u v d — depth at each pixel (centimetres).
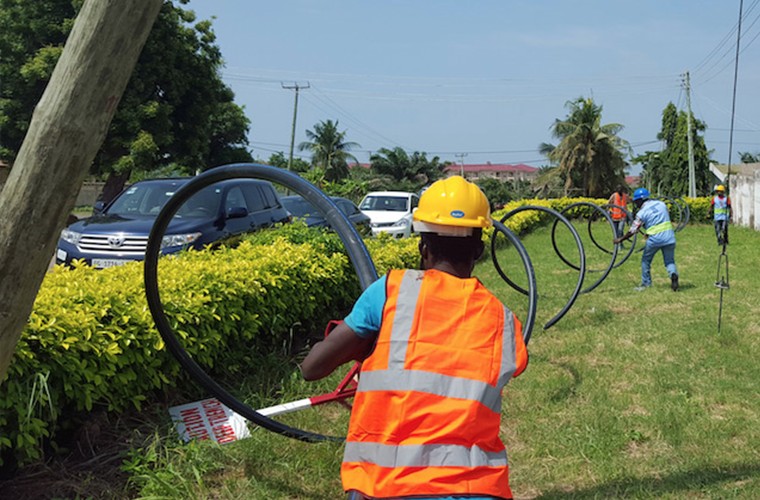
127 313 483
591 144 4978
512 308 975
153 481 399
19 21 2442
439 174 6469
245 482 422
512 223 1955
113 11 255
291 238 848
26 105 2509
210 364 532
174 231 866
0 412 379
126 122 2423
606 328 833
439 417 206
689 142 3666
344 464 218
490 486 205
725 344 748
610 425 515
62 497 392
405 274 228
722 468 447
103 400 475
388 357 214
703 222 3011
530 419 535
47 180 261
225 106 3525
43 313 429
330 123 6206
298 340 726
